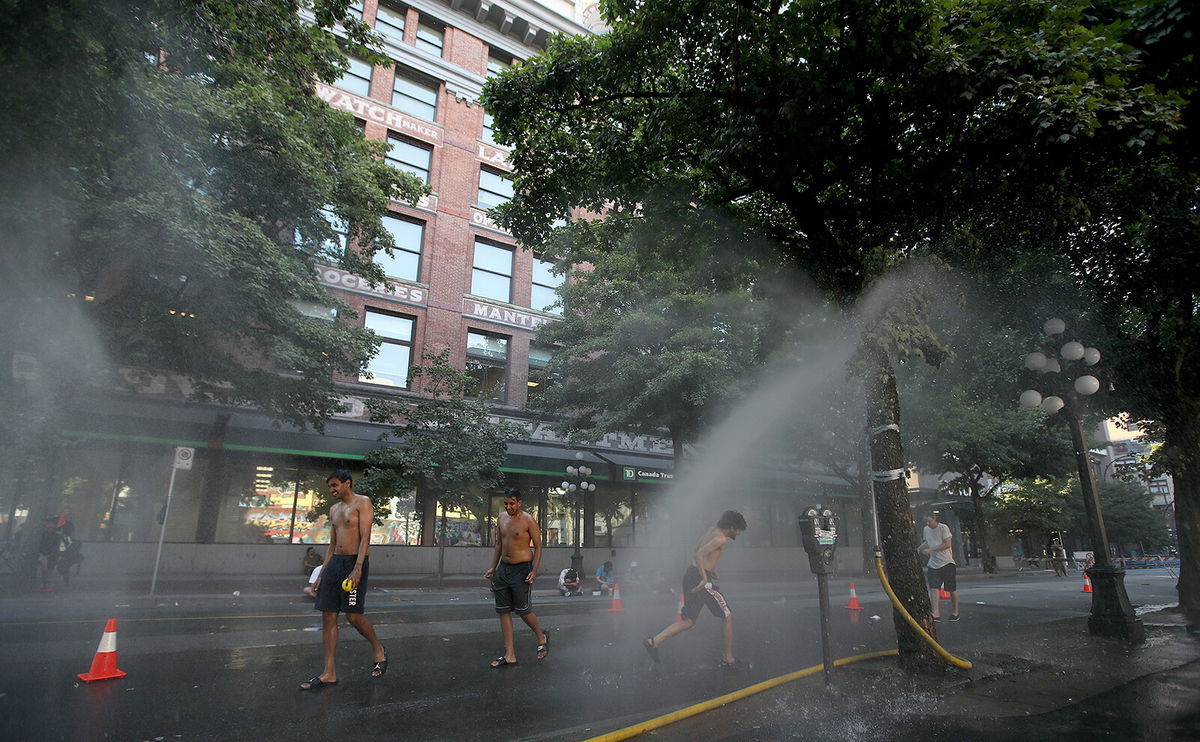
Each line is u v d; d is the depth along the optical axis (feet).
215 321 43.11
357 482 69.15
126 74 23.07
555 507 82.43
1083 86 18.07
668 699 16.51
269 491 64.59
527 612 21.71
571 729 13.82
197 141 36.99
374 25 82.84
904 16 19.99
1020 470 99.30
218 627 29.58
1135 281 29.58
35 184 25.00
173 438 56.70
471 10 91.97
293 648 24.20
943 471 92.84
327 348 48.11
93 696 16.67
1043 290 30.86
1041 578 91.25
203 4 24.68
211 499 60.90
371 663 21.33
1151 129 17.90
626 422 65.00
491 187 88.43
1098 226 27.66
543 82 26.50
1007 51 19.10
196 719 14.71
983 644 25.03
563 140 29.22
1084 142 20.92
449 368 62.23
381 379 74.54
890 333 20.07
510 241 87.45
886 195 25.57
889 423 20.94
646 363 60.18
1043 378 35.19
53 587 45.93
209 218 37.40
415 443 58.90
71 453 56.59
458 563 72.69
